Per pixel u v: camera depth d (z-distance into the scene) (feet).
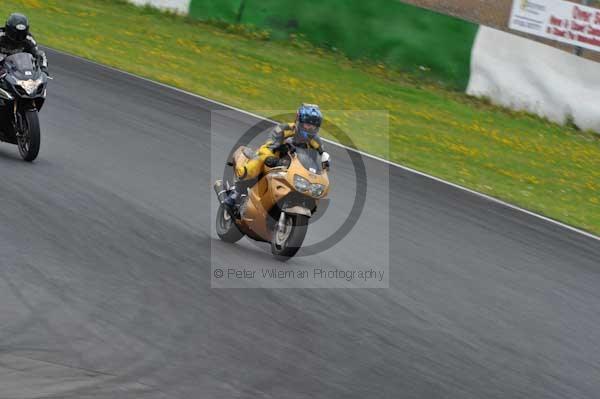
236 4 280.72
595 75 236.22
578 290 109.81
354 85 243.19
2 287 76.43
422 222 129.80
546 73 240.12
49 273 81.66
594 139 233.76
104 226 99.45
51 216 99.50
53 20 256.93
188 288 84.17
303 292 89.51
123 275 84.64
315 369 69.77
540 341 87.92
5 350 63.77
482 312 94.07
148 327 72.69
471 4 285.64
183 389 61.62
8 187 107.65
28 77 122.42
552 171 195.31
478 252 119.24
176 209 113.29
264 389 64.08
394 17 260.83
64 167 123.24
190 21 285.64
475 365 77.77
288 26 275.18
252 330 76.07
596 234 144.15
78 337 68.33
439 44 254.88
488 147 206.28
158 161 136.36
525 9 242.37
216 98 199.00
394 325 84.48
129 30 261.65
